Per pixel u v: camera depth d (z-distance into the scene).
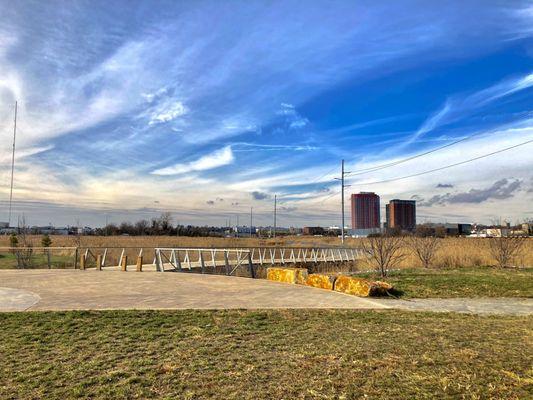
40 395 4.50
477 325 7.99
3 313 8.70
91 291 12.14
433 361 5.61
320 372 5.21
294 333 7.25
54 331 7.31
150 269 20.77
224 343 6.58
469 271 17.33
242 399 4.40
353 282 12.30
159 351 6.14
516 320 8.55
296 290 12.59
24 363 5.57
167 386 4.75
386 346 6.39
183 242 44.84
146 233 69.12
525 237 25.75
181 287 13.12
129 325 7.76
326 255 33.50
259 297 11.16
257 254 33.72
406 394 4.52
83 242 38.38
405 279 14.55
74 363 5.56
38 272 18.11
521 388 4.67
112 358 5.77
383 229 32.34
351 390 4.63
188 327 7.64
